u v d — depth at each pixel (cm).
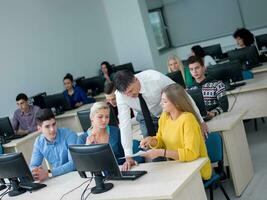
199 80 465
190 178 267
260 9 952
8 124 600
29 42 769
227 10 984
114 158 274
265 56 678
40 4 806
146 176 289
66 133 371
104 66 848
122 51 990
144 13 965
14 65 730
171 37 1053
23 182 330
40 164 374
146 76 349
